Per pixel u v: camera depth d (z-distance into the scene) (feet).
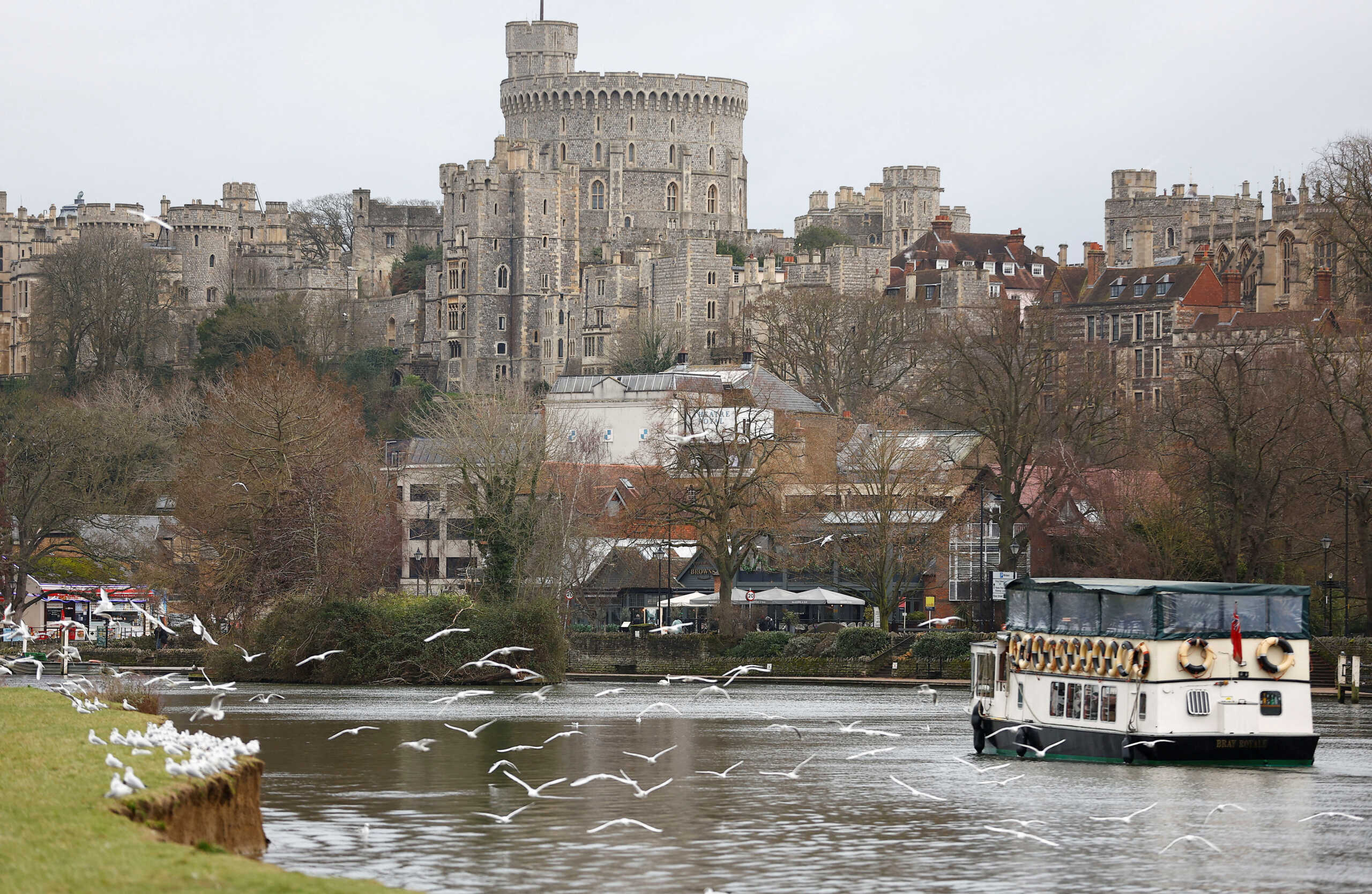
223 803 257.14
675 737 480.64
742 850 302.25
